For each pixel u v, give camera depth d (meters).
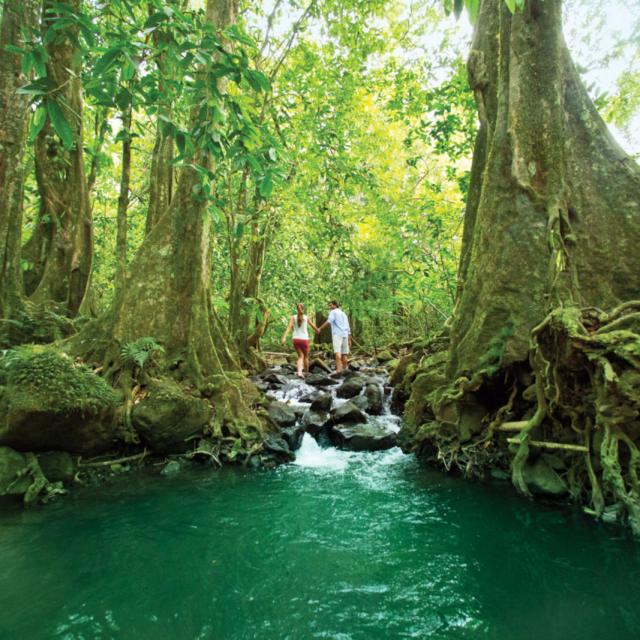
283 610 2.75
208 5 7.28
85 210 8.77
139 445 5.49
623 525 3.76
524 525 3.88
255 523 3.96
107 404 4.96
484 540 3.64
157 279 6.61
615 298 4.95
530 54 5.65
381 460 5.81
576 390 4.29
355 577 3.12
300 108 11.89
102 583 3.00
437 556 3.40
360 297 15.70
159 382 5.81
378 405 7.61
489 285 5.34
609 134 5.69
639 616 2.69
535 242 5.11
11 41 6.39
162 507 4.27
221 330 7.89
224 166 6.91
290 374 10.83
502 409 5.07
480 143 7.14
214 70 3.31
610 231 5.18
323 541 3.63
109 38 3.45
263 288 13.45
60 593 2.88
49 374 4.61
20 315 6.90
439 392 5.68
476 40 7.07
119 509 4.21
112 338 6.16
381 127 13.79
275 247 13.49
